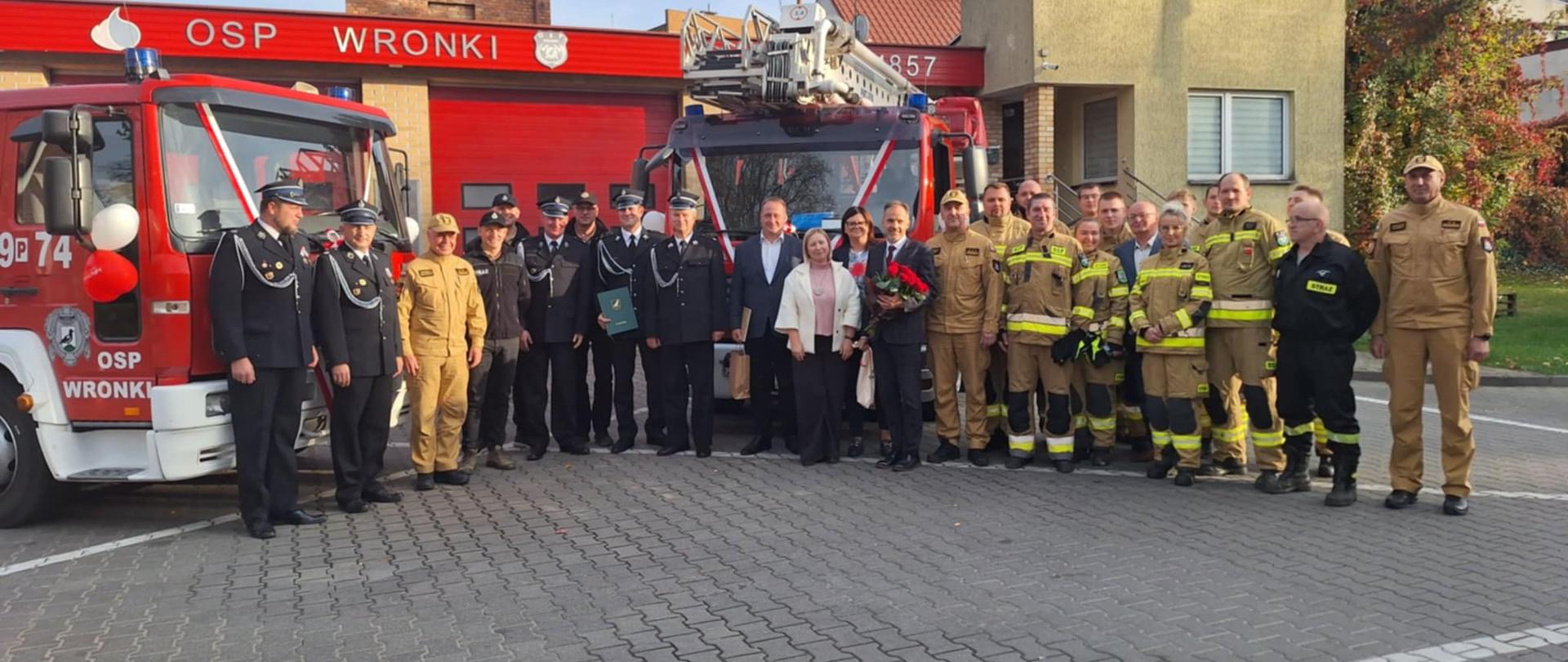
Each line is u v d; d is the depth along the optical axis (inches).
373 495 283.7
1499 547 234.1
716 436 379.9
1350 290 269.4
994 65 694.5
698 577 217.5
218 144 259.8
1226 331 292.7
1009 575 216.1
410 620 195.3
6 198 259.3
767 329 336.2
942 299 321.7
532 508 277.6
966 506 273.3
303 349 255.3
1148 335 291.9
